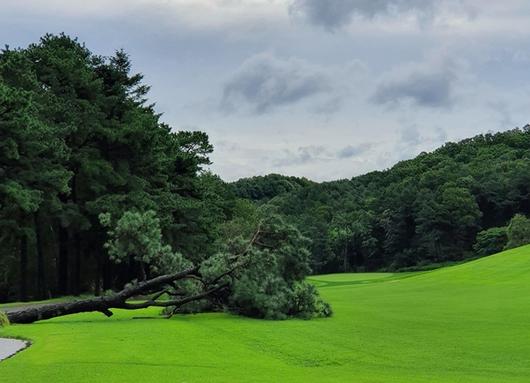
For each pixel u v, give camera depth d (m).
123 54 46.97
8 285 49.12
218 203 59.56
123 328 16.31
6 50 37.03
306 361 12.77
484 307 24.27
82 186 43.50
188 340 14.44
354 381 10.52
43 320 20.06
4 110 32.06
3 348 13.44
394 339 15.84
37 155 36.78
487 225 121.81
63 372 10.37
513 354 13.70
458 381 10.75
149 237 22.55
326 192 165.88
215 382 9.90
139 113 46.09
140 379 9.95
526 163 129.12
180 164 50.78
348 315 21.72
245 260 21.02
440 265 111.38
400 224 121.81
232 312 21.66
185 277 21.97
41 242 43.81
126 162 43.84
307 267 22.12
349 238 128.62
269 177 198.25
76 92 42.59
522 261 45.28
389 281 53.16
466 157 162.88
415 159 186.75
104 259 47.00
